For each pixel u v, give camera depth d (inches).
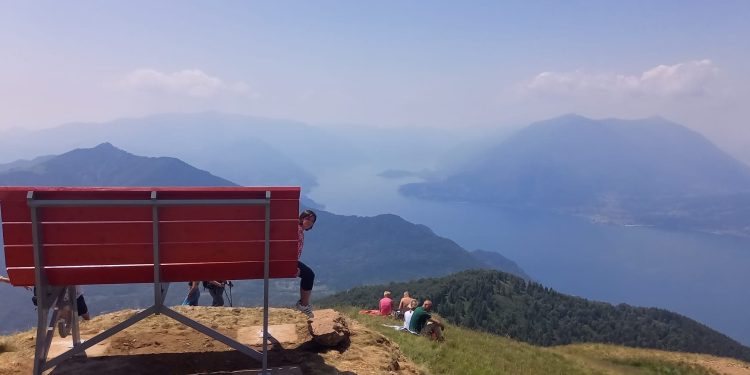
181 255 214.4
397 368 287.9
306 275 298.5
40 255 199.8
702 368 1301.7
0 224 198.2
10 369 232.4
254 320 321.4
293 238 224.1
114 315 330.6
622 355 1381.6
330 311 309.4
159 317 322.0
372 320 723.4
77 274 206.5
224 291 446.3
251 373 229.8
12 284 203.9
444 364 458.6
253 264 224.1
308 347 275.3
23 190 197.2
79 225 202.7
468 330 953.5
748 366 1350.9
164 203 205.5
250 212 218.2
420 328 614.9
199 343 271.0
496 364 547.5
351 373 248.8
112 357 246.5
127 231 207.9
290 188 219.3
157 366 237.9
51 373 227.6
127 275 211.9
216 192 212.5
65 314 253.6
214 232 215.5
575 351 1408.7
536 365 703.1
